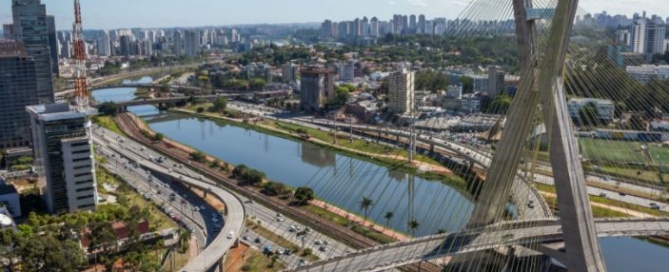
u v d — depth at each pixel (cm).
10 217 17762
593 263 11800
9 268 14862
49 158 18562
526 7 12019
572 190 11619
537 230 13200
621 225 14438
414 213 19400
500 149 12538
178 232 16925
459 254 12569
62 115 18538
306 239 17212
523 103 11900
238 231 16588
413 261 12300
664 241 16825
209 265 14012
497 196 12612
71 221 16688
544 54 11438
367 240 16975
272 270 15050
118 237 16425
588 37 17450
